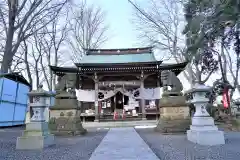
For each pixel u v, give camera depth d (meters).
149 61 22.52
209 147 6.31
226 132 10.67
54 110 11.12
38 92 7.21
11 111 16.30
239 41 12.90
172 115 10.98
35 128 6.98
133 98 23.62
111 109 24.98
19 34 12.92
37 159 5.12
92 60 25.66
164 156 5.11
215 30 11.38
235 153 5.34
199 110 7.51
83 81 24.53
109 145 6.84
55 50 27.20
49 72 28.95
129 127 16.42
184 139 8.24
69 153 5.83
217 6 9.59
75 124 10.89
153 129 13.45
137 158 4.81
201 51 14.93
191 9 12.73
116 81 23.67
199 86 7.64
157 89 23.28
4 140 8.63
